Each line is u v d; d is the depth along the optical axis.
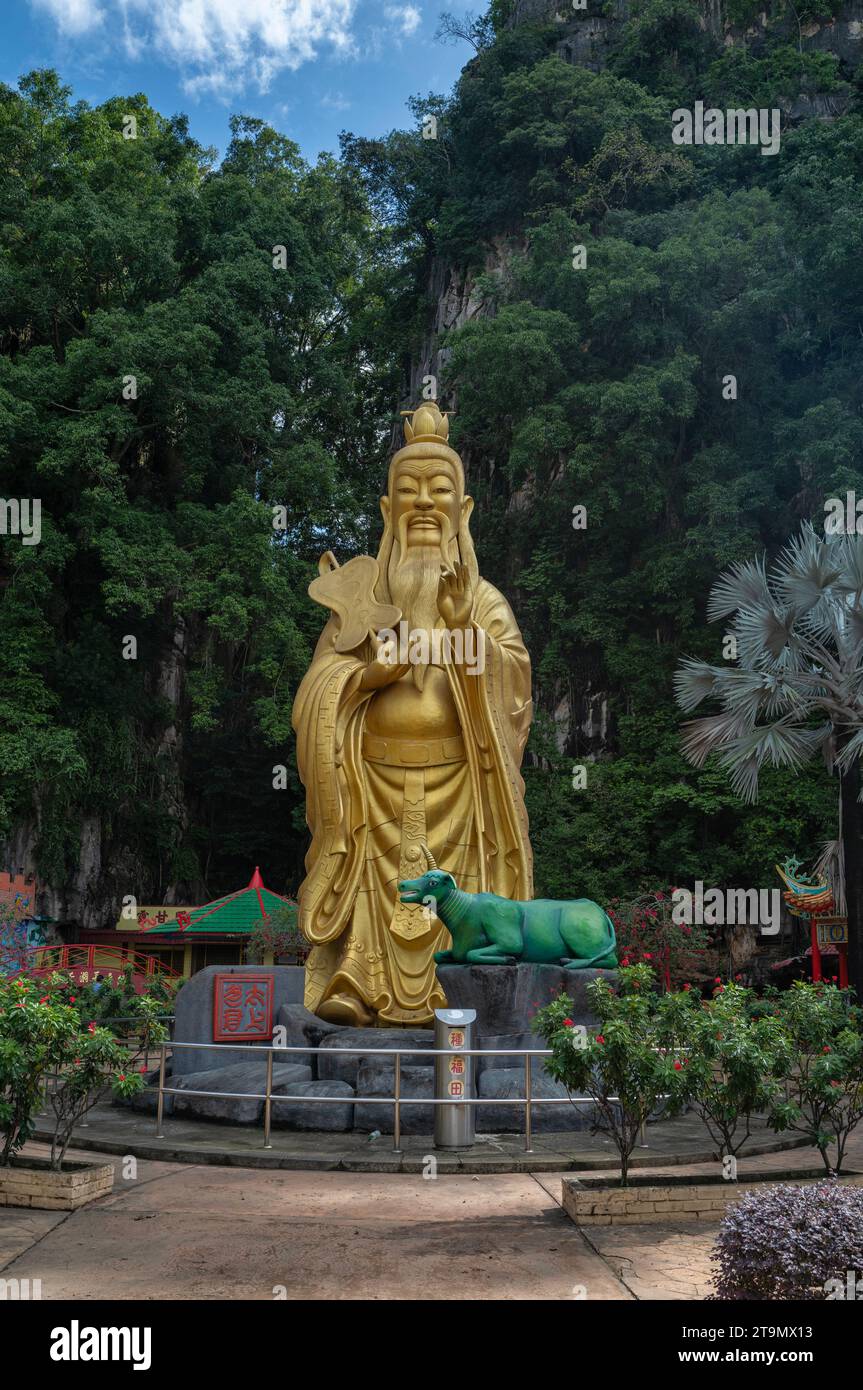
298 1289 6.96
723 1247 5.90
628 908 23.95
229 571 34.19
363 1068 12.95
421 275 53.19
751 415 37.94
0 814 30.47
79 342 33.41
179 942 32.97
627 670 36.84
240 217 41.72
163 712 37.75
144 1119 13.32
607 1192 8.66
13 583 33.50
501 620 17.00
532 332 37.19
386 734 16.33
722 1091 9.30
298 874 40.97
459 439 44.25
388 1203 9.21
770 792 32.94
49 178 40.06
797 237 35.19
